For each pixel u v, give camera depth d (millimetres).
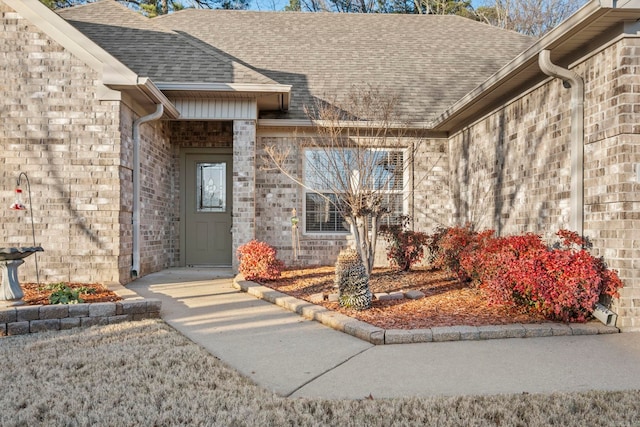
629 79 4777
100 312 5047
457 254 7359
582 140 5430
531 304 5195
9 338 4520
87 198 6816
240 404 2943
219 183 10133
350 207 7020
